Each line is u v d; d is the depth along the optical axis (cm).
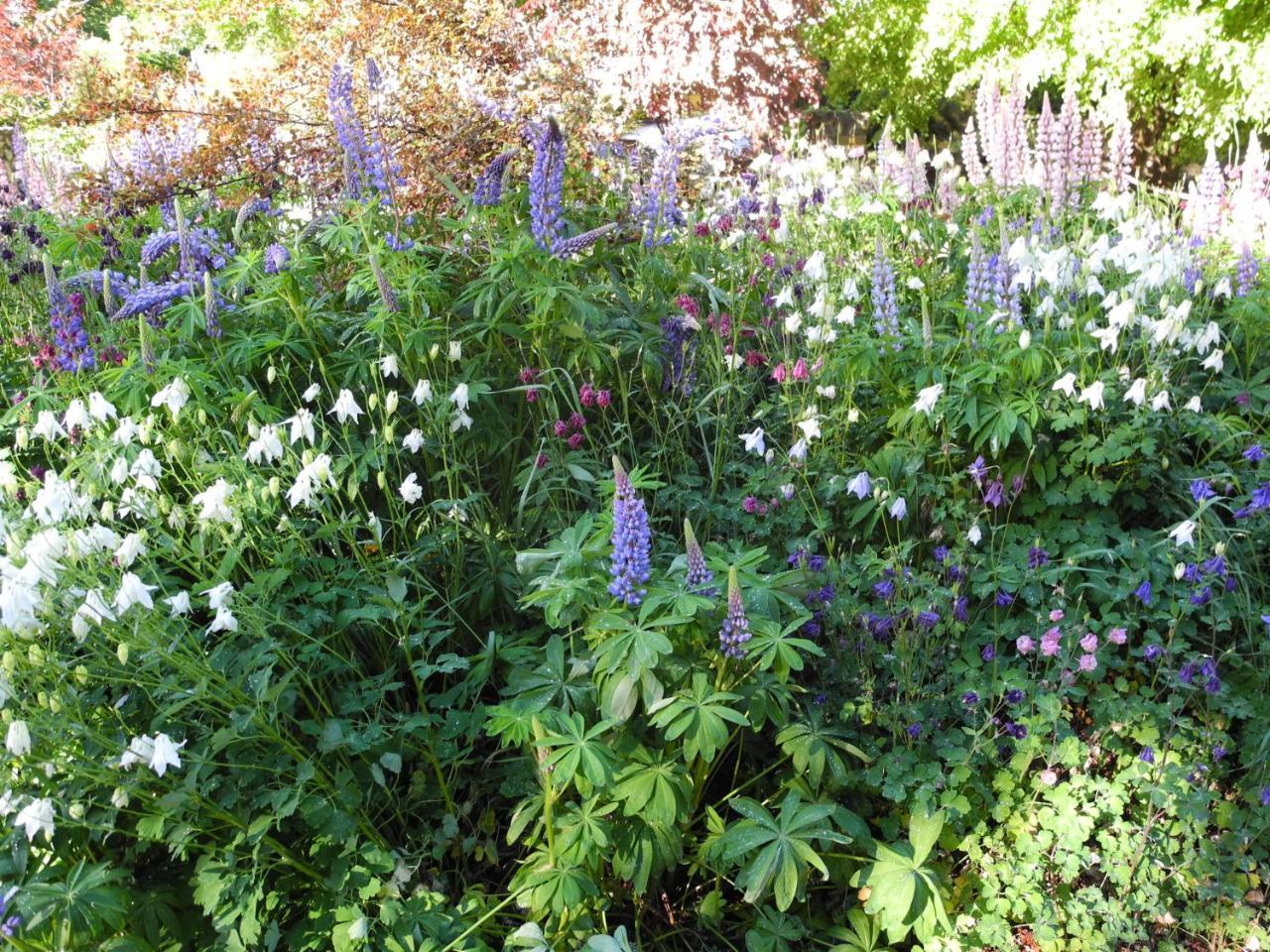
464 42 590
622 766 280
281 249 406
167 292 399
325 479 325
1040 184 578
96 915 230
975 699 317
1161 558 347
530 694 302
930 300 488
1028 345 375
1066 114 573
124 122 666
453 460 377
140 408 352
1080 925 297
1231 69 1012
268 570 314
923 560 380
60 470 372
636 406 438
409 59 588
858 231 545
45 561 250
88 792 261
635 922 299
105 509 278
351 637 339
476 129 559
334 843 281
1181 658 342
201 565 316
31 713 245
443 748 306
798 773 295
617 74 710
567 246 409
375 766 281
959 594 345
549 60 601
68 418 315
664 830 280
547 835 281
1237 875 312
